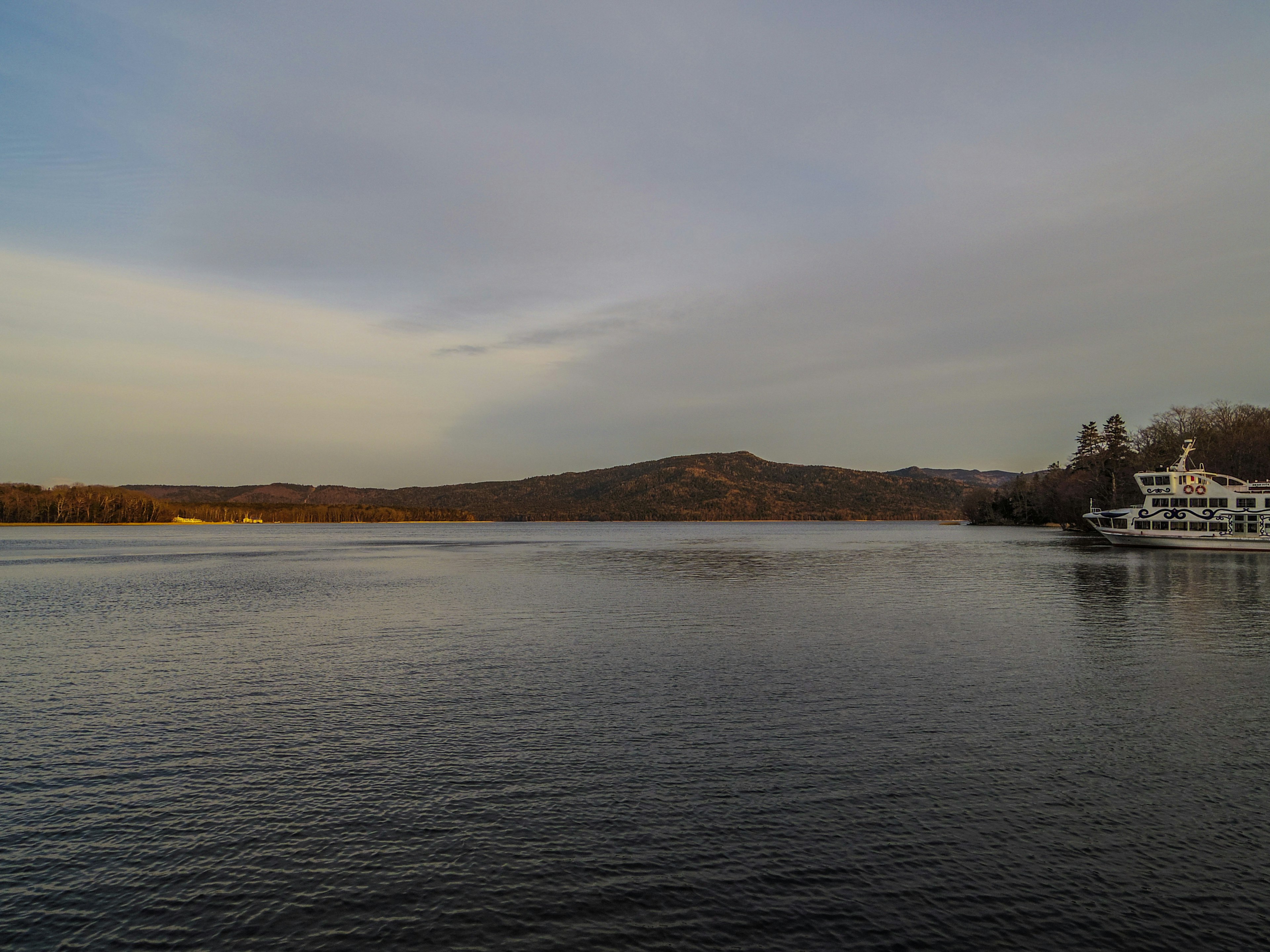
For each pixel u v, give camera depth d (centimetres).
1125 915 1150
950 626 3741
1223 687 2473
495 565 8525
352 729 2014
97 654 3075
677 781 1642
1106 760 1772
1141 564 7875
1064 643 3272
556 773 1689
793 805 1519
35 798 1559
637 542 15875
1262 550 8938
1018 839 1380
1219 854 1329
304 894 1205
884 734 1956
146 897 1195
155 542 15650
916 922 1134
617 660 2906
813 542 15300
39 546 13250
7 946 1072
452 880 1246
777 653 3045
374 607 4622
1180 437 14050
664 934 1106
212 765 1747
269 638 3431
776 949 1074
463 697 2336
